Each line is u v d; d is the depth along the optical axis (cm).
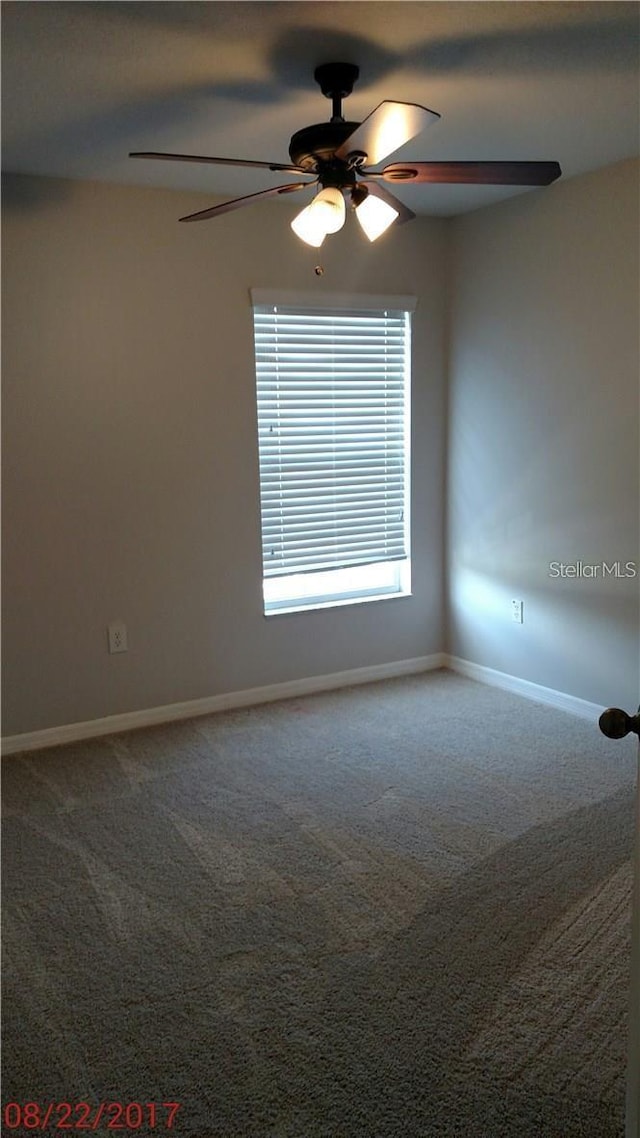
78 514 352
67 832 282
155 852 268
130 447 359
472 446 427
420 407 433
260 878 252
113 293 346
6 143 286
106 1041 187
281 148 300
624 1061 178
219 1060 181
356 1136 161
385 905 236
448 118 273
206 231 362
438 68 231
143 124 270
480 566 431
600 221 341
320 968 210
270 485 397
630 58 225
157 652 380
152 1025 192
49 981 208
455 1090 171
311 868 256
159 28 200
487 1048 182
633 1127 122
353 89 244
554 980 203
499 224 391
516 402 396
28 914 236
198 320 366
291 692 418
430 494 445
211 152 303
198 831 281
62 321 337
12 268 324
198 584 385
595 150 312
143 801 304
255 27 202
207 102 251
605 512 358
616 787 308
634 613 351
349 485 420
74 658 361
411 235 414
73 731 365
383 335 418
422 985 203
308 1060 180
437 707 398
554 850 264
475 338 416
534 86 244
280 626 410
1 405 329
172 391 365
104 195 338
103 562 361
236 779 321
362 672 439
